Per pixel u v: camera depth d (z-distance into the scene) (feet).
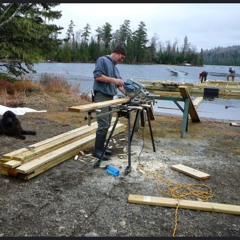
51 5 43.60
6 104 32.53
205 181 14.06
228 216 11.08
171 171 15.08
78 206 11.19
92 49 251.19
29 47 40.96
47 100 36.99
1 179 13.19
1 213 10.51
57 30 45.11
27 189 12.38
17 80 43.27
